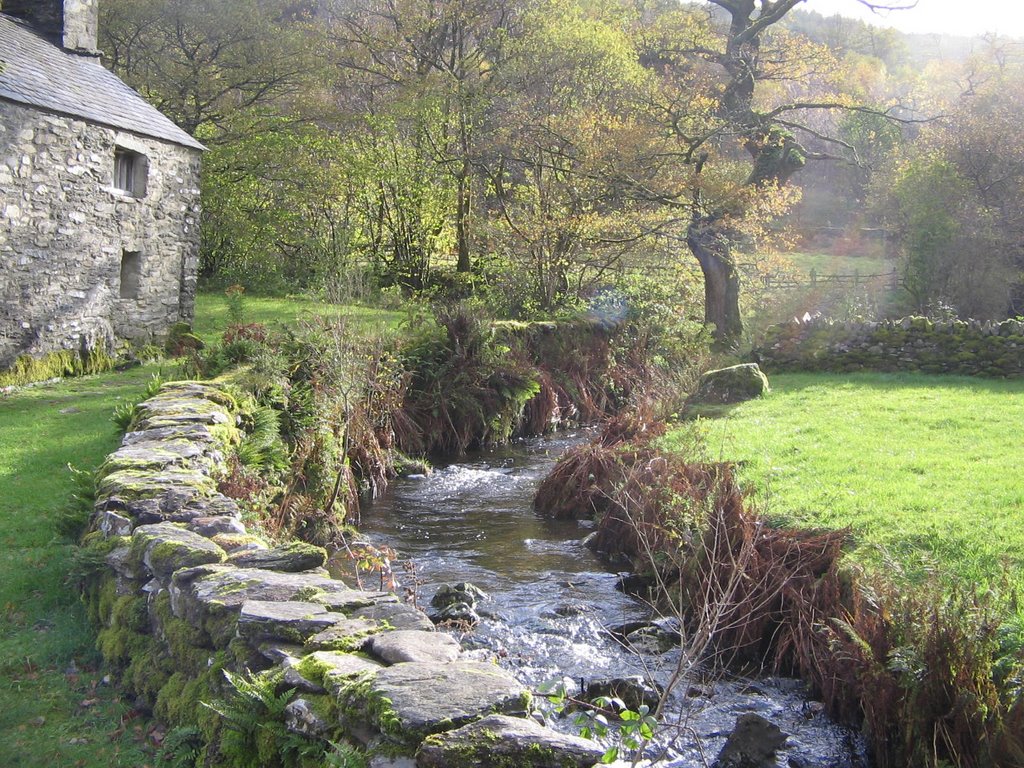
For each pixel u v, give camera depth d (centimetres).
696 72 2698
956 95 3791
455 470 1376
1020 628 505
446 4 2723
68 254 1497
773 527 736
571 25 2433
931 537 684
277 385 1089
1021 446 998
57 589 623
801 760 528
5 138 1346
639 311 2159
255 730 367
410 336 1617
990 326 1669
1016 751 437
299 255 2727
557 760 288
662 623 724
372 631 397
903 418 1201
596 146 2081
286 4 3209
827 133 4334
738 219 2091
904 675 492
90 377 1465
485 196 2677
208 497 630
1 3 1703
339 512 1023
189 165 1839
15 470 904
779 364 1783
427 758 289
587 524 1054
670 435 1166
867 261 3531
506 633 715
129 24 2603
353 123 2811
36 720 473
